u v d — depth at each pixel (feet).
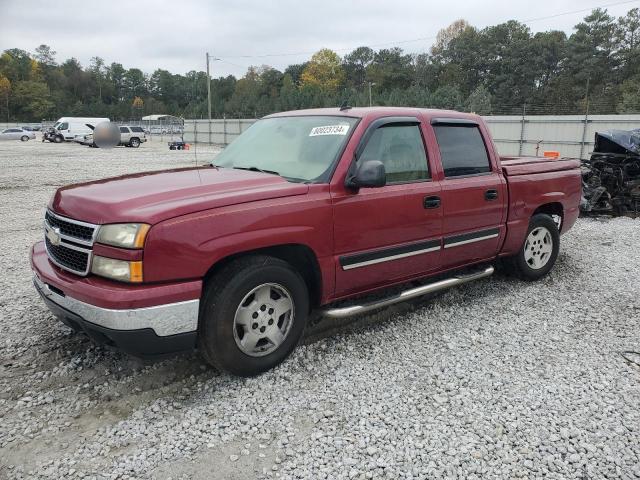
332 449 9.63
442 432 10.19
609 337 14.62
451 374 12.44
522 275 18.88
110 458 9.39
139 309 10.05
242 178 12.52
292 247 12.35
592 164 35.45
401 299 14.47
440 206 14.85
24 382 11.90
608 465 9.31
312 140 13.97
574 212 20.31
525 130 102.83
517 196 17.37
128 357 13.01
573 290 18.56
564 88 270.05
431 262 15.15
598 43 287.89
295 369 12.54
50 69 478.18
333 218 12.55
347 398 11.34
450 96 215.51
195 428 10.24
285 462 9.32
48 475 8.93
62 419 10.52
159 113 449.48
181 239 10.37
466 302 17.22
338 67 385.50
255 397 11.30
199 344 11.53
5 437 9.93
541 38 315.78
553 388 11.82
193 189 11.49
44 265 12.10
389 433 10.14
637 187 34.42
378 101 232.73
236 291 11.21
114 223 10.31
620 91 239.30
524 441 9.95
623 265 21.86
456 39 348.59
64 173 63.00
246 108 295.07
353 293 13.70
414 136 14.79
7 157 93.76
